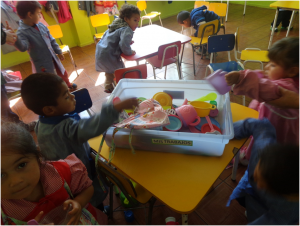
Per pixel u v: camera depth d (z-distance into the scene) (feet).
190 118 3.71
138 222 4.55
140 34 8.84
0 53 11.74
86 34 14.16
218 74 2.96
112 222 4.58
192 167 3.01
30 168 1.78
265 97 2.71
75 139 2.86
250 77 2.68
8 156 1.63
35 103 2.81
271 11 17.51
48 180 2.08
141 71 6.10
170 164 3.08
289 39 3.09
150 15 14.62
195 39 9.59
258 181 2.21
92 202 3.51
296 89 3.03
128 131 3.11
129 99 2.57
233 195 3.49
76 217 2.06
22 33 7.04
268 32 13.78
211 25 8.79
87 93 4.71
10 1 10.59
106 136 3.29
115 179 3.13
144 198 3.50
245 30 14.39
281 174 1.90
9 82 9.28
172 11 18.51
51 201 2.10
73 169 2.36
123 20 7.52
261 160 2.12
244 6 18.45
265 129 2.98
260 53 7.77
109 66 7.91
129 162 3.17
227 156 3.14
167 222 3.63
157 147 3.23
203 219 4.49
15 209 1.93
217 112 4.10
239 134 3.32
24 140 1.76
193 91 4.33
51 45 8.31
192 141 2.98
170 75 10.27
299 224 4.08
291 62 3.01
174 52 7.48
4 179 1.68
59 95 2.85
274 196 2.16
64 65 12.00
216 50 7.61
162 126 3.37
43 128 3.01
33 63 7.77
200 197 2.62
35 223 1.70
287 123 3.46
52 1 11.78
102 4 13.46
